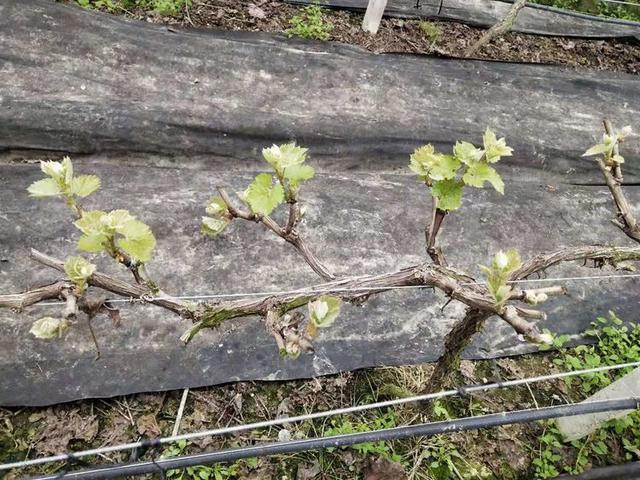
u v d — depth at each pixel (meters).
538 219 1.58
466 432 1.15
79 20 1.66
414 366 1.24
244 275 1.28
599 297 1.43
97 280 0.66
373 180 1.60
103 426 1.05
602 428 1.18
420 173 0.70
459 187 0.68
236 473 1.03
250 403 1.13
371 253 1.39
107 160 1.48
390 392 1.17
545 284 1.42
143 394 1.10
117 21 1.73
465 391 0.83
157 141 1.52
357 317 1.28
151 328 1.17
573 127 1.91
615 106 2.03
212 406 1.12
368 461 1.08
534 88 2.00
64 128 1.44
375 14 1.99
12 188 1.31
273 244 1.34
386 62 1.93
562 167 1.80
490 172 0.66
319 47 1.92
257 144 1.60
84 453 0.73
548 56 2.28
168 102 1.59
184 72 1.67
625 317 1.41
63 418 1.05
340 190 1.52
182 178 1.45
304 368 1.19
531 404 1.22
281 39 1.91
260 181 0.62
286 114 1.66
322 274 0.80
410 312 1.31
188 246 1.29
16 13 1.59
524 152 1.78
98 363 1.10
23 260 1.20
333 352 1.22
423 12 2.22
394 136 1.71
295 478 1.05
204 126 1.56
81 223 0.58
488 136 0.66
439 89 1.88
